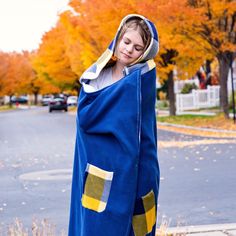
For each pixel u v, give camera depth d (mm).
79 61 42688
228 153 13492
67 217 7102
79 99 2881
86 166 2822
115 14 24391
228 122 24016
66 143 19281
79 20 29719
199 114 31828
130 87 2746
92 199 2793
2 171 12062
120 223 2744
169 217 6914
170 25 22172
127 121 2725
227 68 25469
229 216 6898
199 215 6992
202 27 22297
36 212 7512
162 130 24562
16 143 20297
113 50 2928
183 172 10688
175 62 29328
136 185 2781
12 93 90062
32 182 10250
